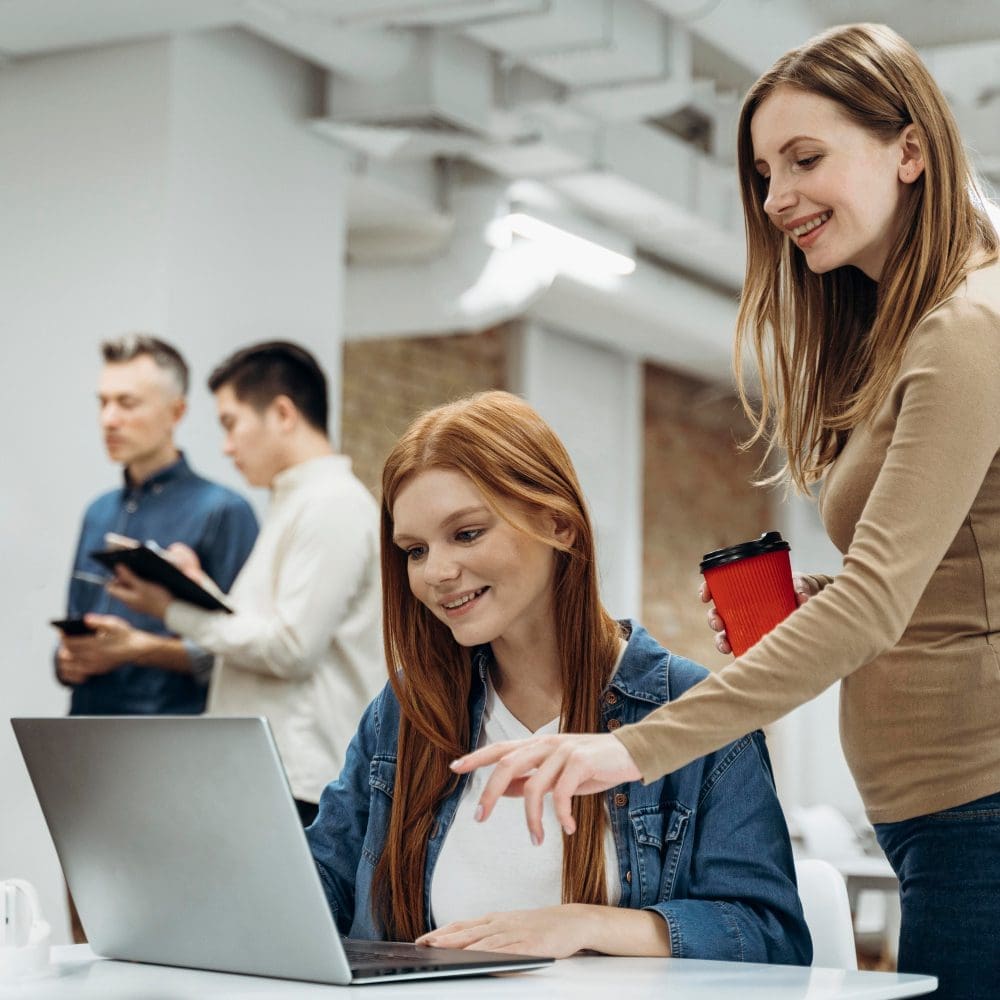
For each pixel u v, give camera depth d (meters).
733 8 4.56
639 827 1.65
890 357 1.61
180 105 4.66
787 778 8.87
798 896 1.66
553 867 1.66
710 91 6.01
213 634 3.36
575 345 7.99
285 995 1.29
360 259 6.30
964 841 1.56
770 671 1.38
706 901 1.59
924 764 1.58
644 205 6.13
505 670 1.75
